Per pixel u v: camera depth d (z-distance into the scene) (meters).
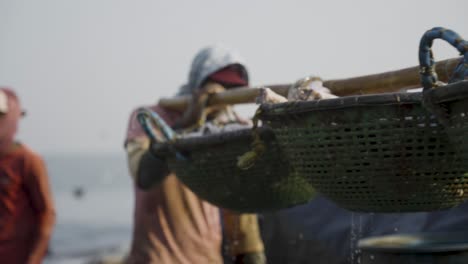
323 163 2.42
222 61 3.83
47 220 5.15
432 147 2.26
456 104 2.07
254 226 4.18
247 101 3.35
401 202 2.38
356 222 4.23
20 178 5.09
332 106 2.29
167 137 3.23
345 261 4.30
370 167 2.34
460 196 2.40
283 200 3.04
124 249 25.05
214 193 3.16
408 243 3.17
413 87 2.64
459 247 2.63
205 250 3.97
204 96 3.58
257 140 2.67
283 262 4.70
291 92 2.75
